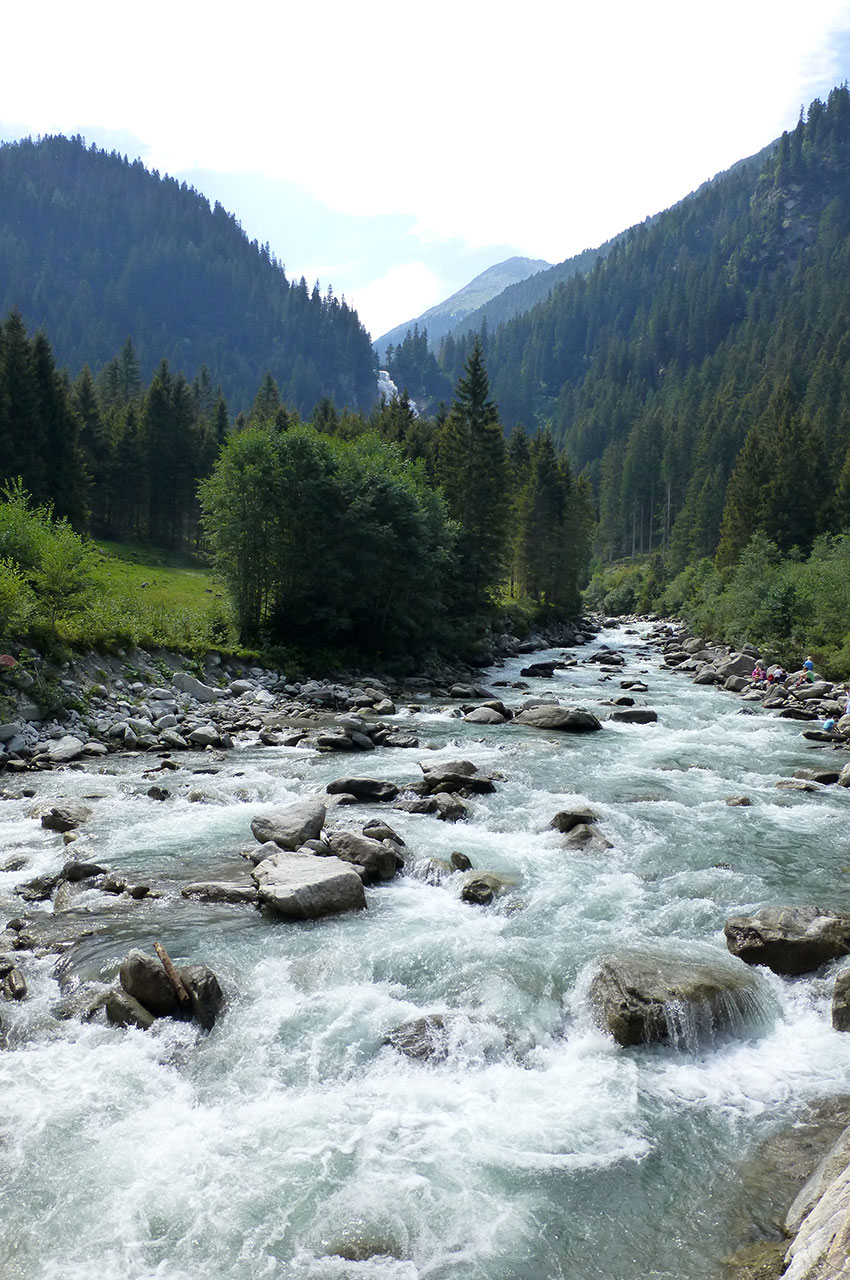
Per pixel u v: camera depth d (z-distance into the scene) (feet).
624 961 34.47
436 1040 30.32
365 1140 25.41
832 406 435.53
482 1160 24.61
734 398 506.89
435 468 216.54
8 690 81.56
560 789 66.28
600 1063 29.76
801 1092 28.22
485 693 129.49
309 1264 20.80
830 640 165.17
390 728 92.12
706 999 31.63
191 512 317.83
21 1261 20.77
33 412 218.38
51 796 62.75
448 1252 21.26
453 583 182.19
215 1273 20.48
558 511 281.13
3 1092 27.48
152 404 305.32
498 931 39.50
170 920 40.45
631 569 449.48
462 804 58.75
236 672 120.78
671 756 81.30
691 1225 22.21
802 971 35.37
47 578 99.96
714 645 213.25
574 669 171.22
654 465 509.76
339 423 313.53
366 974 35.19
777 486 279.90
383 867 46.60
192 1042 30.53
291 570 146.10
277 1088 27.96
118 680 98.07
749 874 47.16
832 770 74.59
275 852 48.62
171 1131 25.72
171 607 147.84
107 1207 22.53
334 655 141.90
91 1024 31.65
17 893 44.11
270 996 33.37
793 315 647.56
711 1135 25.93
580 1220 22.38
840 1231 18.39
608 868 48.08
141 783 67.87
